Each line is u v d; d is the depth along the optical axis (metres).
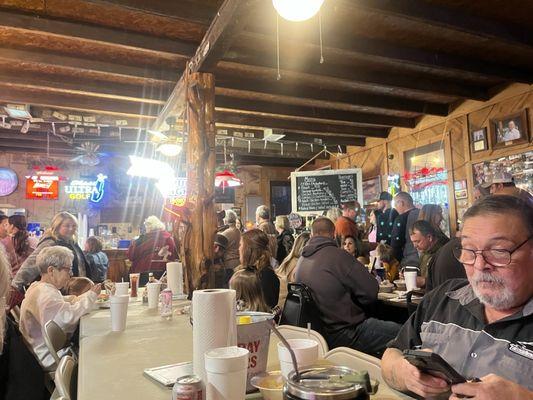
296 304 2.77
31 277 3.44
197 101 3.40
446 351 1.25
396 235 4.65
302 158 8.18
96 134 5.93
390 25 3.35
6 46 3.53
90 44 3.55
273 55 3.84
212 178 3.38
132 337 1.85
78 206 7.82
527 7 3.16
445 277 2.54
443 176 5.56
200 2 2.95
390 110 5.55
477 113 5.12
